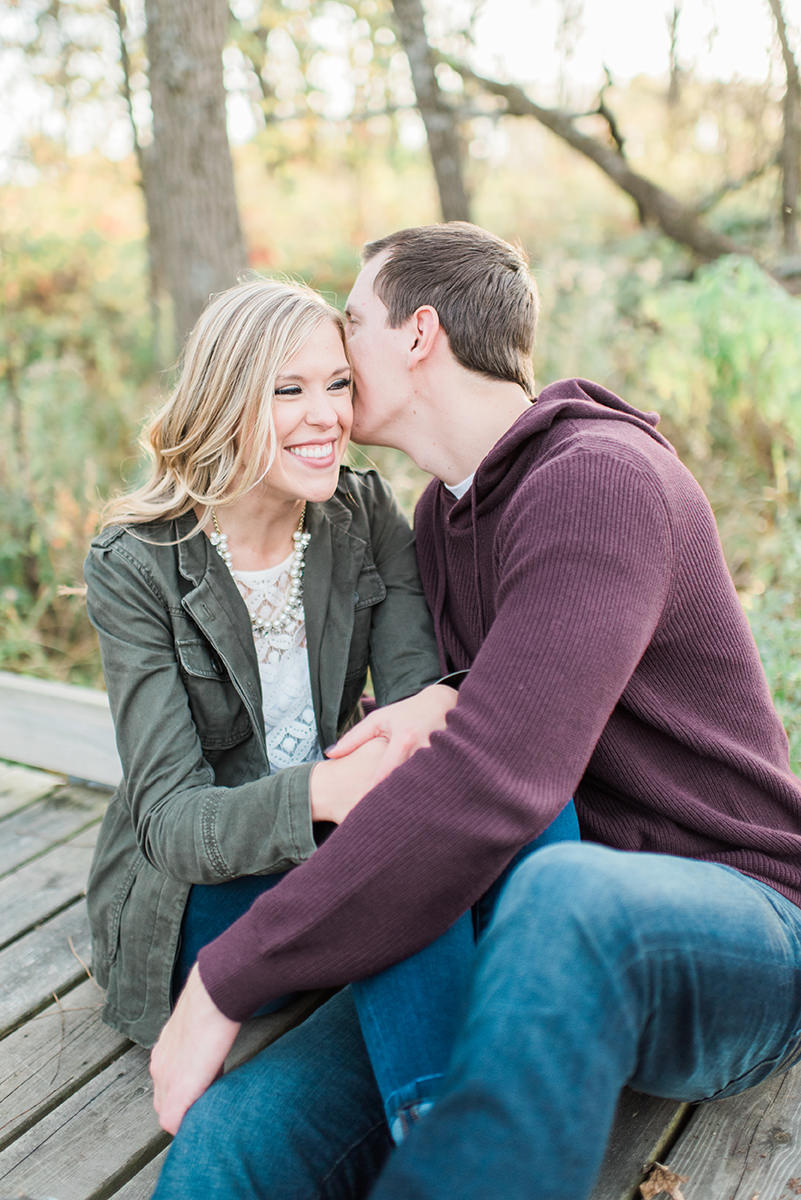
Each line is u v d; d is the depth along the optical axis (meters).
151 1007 1.64
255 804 1.40
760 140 5.88
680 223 6.12
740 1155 1.41
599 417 1.44
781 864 1.31
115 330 7.12
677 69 5.80
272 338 1.51
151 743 1.51
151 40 4.24
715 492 3.75
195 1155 1.20
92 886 1.72
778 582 3.17
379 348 1.65
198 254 4.42
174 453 1.60
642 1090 1.25
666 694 1.36
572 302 5.07
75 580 4.13
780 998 1.20
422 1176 0.98
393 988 1.21
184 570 1.59
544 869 1.11
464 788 1.17
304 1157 1.23
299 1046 1.34
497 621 1.26
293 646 1.73
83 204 7.91
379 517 1.85
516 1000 1.02
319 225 8.99
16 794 2.61
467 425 1.65
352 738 1.44
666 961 1.08
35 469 4.67
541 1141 0.98
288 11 7.12
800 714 2.31
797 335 3.26
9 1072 1.70
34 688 2.60
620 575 1.21
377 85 7.57
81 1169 1.50
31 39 6.95
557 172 9.14
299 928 1.19
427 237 1.65
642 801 1.37
